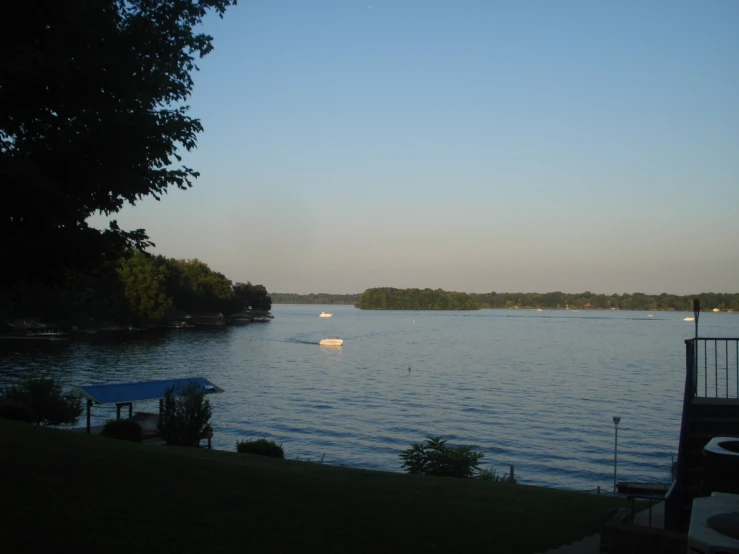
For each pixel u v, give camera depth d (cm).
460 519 1066
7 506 845
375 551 844
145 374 7519
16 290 1238
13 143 984
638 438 4438
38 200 870
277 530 877
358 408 5634
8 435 1459
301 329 19662
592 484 3319
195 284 18125
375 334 17750
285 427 4725
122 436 2561
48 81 917
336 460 3731
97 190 980
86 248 977
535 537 1009
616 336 17138
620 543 827
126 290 13350
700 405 1133
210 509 933
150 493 979
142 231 1073
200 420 2719
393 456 3856
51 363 8275
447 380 7762
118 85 979
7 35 946
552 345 13862
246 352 11206
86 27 973
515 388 7044
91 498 919
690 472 1090
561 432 4631
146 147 998
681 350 12450
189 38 1164
